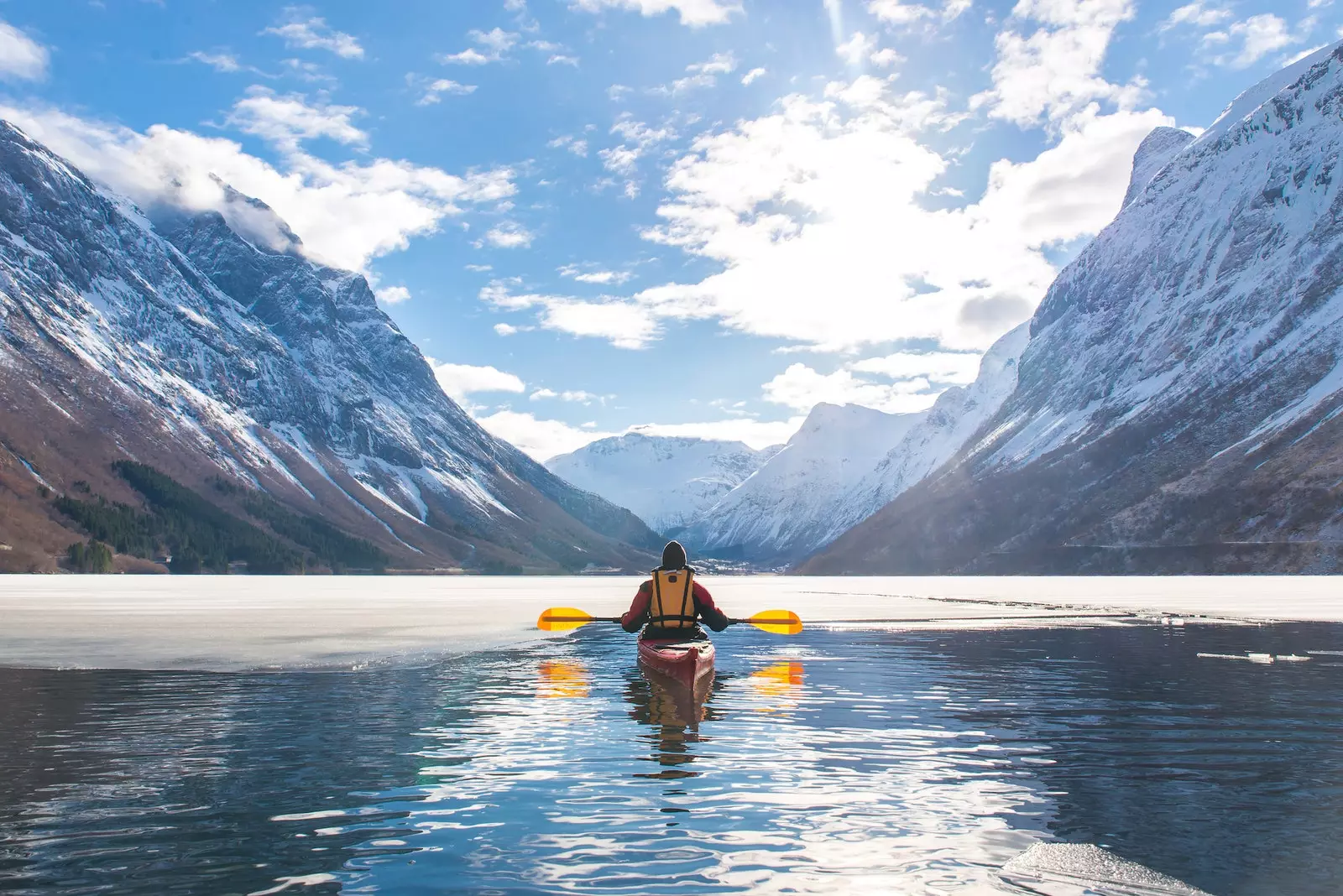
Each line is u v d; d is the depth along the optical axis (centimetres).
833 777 1151
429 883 778
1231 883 768
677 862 827
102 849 862
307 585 13588
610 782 1123
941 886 765
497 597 8044
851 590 11019
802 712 1656
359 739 1394
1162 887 760
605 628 3972
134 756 1268
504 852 857
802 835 907
